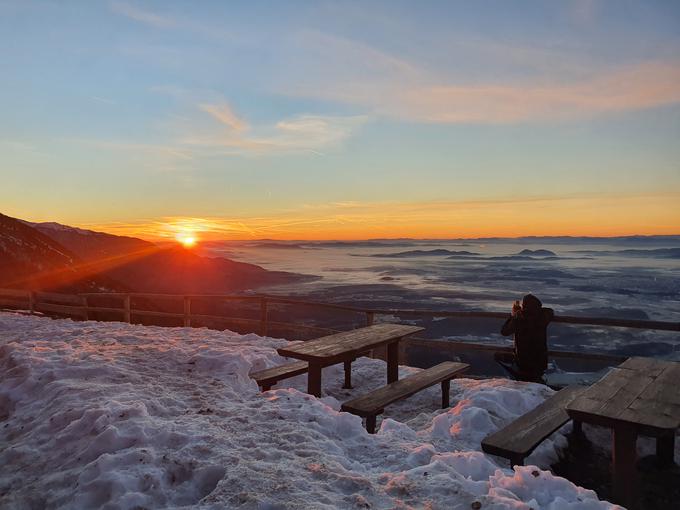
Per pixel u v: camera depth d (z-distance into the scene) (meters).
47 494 2.74
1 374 5.04
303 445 3.08
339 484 2.55
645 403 3.10
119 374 4.89
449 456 3.00
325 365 4.63
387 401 4.16
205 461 2.82
